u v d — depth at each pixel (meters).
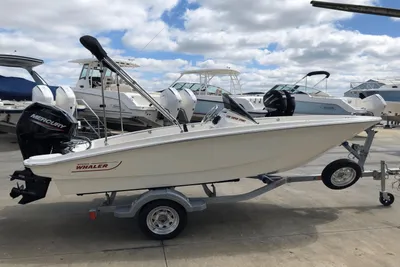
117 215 2.99
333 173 3.52
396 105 16.08
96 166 2.90
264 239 3.03
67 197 4.27
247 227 3.31
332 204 3.98
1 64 10.34
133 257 2.73
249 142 3.06
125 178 3.01
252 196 3.39
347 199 4.16
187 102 8.97
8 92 9.48
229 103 3.62
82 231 3.26
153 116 9.02
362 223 3.39
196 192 4.51
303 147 3.23
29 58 10.28
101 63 3.23
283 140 3.13
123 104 9.13
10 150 8.00
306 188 4.63
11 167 6.18
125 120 9.39
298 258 2.67
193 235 3.13
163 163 2.97
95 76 10.05
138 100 9.30
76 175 2.92
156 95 10.00
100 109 9.50
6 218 3.59
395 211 3.73
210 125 3.87
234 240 3.02
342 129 3.25
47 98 7.89
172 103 8.65
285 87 11.95
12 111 8.70
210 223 3.41
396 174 3.99
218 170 3.15
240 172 3.23
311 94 11.84
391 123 17.38
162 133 4.02
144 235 3.14
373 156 7.38
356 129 3.30
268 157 3.19
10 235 3.17
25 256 2.75
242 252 2.79
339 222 3.42
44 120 3.14
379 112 11.62
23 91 9.67
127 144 2.90
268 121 3.93
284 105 4.20
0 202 4.09
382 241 2.97
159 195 2.95
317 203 4.02
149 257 2.72
